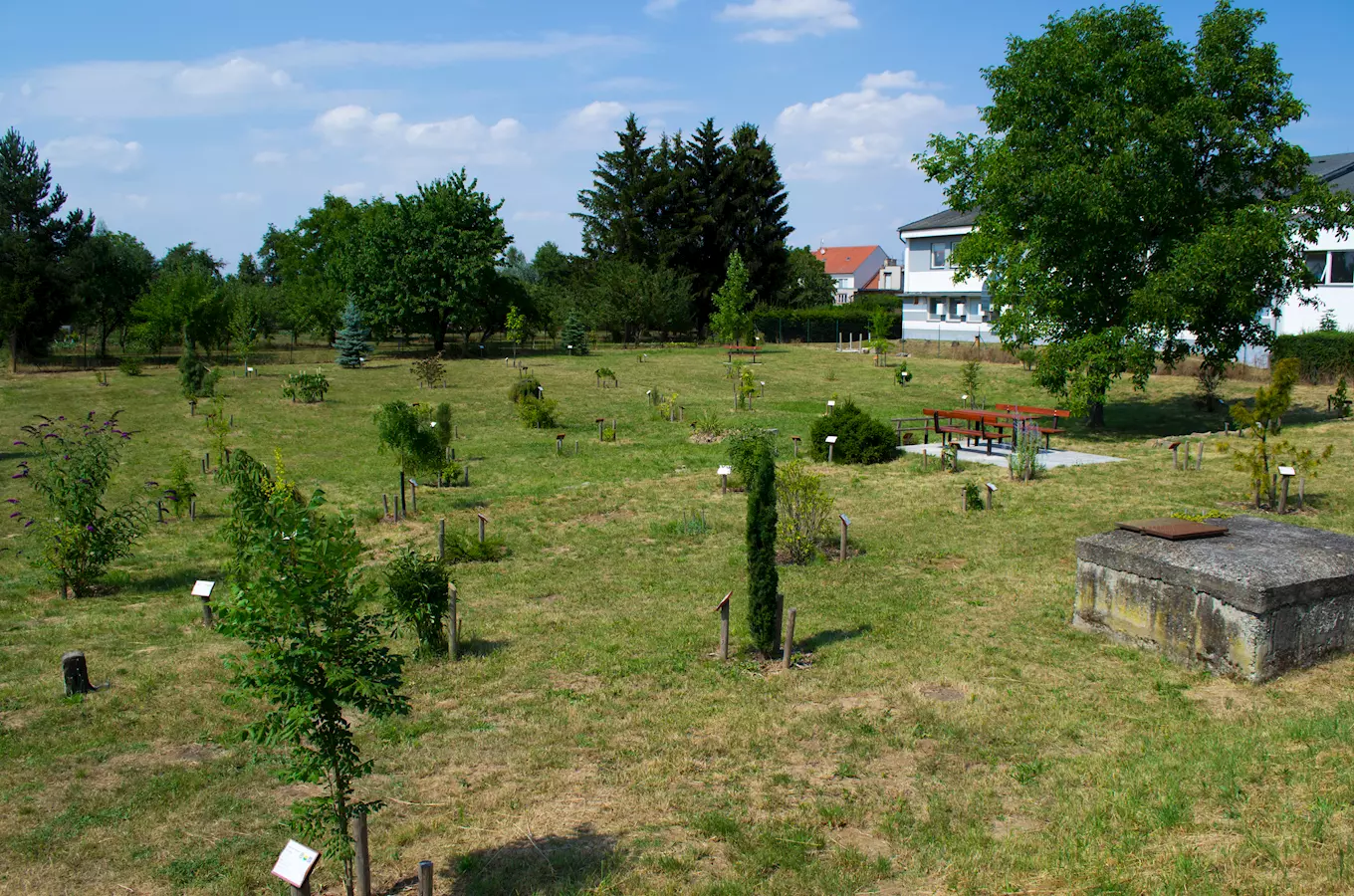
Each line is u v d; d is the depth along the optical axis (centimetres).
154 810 733
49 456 1605
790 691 959
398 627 1117
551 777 780
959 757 797
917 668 1007
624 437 2791
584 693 971
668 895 592
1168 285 2322
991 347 4803
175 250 9725
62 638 1175
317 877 639
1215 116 2350
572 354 5456
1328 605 959
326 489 2123
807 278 9275
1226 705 873
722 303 5375
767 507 1044
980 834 653
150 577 1495
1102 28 2439
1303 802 645
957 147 2752
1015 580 1323
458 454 2542
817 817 695
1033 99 2480
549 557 1560
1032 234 2516
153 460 2500
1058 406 3117
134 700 960
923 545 1526
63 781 789
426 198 5441
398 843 677
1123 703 894
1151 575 1018
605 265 6681
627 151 7475
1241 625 922
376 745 853
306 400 3469
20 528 1831
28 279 4544
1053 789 720
